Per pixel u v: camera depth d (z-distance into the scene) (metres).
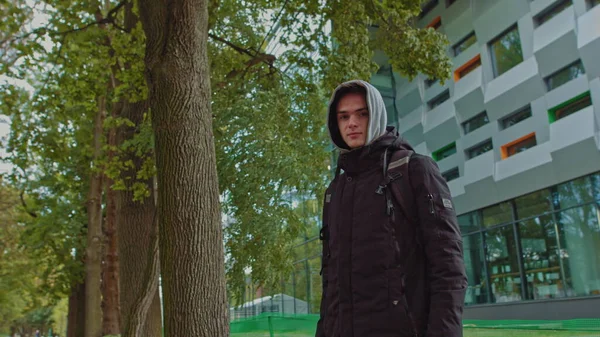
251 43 11.07
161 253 4.97
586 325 6.95
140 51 9.86
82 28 9.79
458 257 2.02
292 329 9.65
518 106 17.72
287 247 9.24
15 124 12.30
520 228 17.45
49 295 21.64
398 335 1.97
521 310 16.78
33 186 18.11
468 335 7.54
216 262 4.99
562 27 16.02
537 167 16.47
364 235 2.10
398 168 2.17
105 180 15.40
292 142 9.22
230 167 8.42
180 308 4.78
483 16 19.19
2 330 47.97
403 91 23.05
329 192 2.43
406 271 2.04
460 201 19.97
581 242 15.23
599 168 14.73
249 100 8.94
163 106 5.14
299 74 10.40
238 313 19.94
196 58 5.31
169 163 5.04
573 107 15.99
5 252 25.06
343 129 2.33
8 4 9.73
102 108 14.17
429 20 22.28
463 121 20.25
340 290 2.11
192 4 5.28
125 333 6.20
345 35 9.80
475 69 19.64
